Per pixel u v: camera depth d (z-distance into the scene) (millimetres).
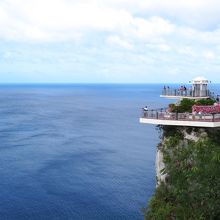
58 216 50812
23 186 63625
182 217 28797
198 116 35250
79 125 142125
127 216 50625
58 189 62156
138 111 199375
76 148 96000
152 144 101625
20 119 159375
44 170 73812
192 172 29969
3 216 50750
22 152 90562
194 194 29234
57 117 170500
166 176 33594
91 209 53281
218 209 27641
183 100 42250
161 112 37000
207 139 32594
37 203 55719
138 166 76812
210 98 47062
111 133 121812
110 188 62438
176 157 33031
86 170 73875
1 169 74500
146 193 59625
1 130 126188
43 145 99812
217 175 28391
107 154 88625
